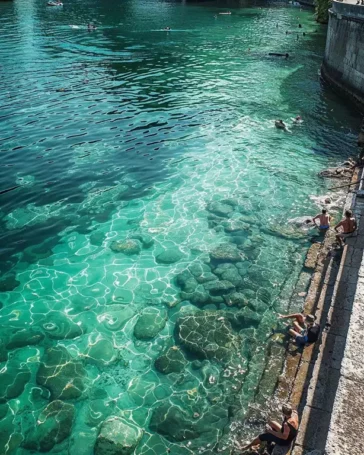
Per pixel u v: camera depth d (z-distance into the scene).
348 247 15.13
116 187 20.86
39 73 38.81
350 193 19.89
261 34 60.03
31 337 12.81
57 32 58.47
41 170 22.06
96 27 63.19
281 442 9.30
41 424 10.38
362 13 30.42
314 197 20.09
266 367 11.82
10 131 26.44
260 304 14.04
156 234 17.61
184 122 28.94
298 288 14.63
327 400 9.89
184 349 12.39
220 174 22.25
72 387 11.26
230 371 11.77
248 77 39.56
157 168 22.77
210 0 96.75
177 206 19.50
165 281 15.14
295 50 50.59
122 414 10.67
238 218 18.58
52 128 27.17
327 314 12.53
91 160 23.30
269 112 30.94
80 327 13.22
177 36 58.16
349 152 24.84
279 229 17.80
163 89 35.75
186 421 10.50
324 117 30.20
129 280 15.19
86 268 15.75
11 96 32.53
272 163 23.44
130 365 12.00
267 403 10.81
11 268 15.66
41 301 14.23
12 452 9.81
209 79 38.78
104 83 36.78
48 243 16.95
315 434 9.23
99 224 18.17
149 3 92.00
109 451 9.75
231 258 16.11
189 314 13.59
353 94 32.41
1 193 19.84
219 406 10.87
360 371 7.01
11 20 66.75
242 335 12.94
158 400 11.03
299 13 80.31
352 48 32.34
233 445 9.98
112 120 28.89
